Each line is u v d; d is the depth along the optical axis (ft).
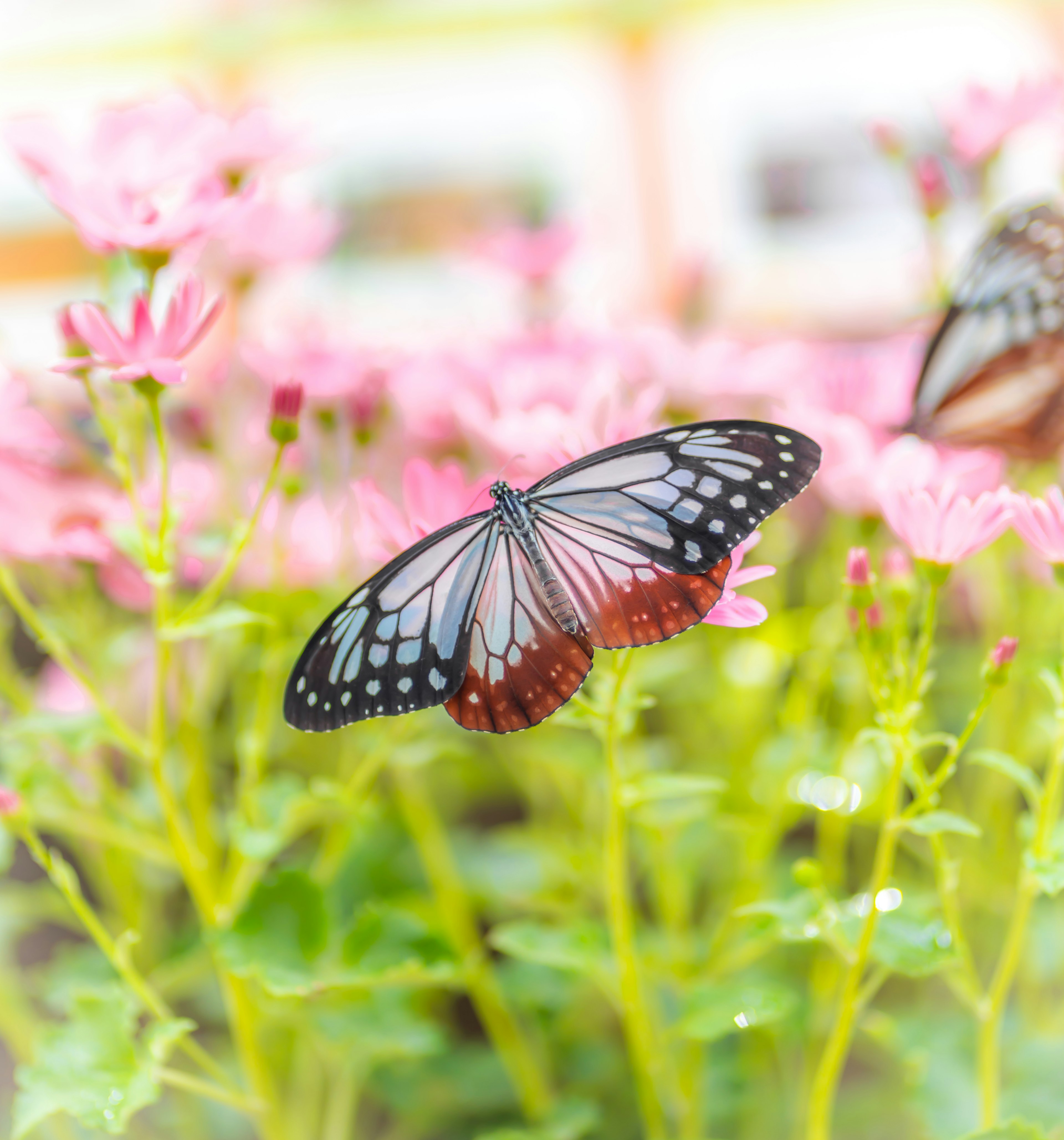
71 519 1.84
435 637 1.72
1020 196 2.18
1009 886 1.95
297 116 2.71
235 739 2.17
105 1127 1.68
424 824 2.00
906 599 1.69
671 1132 1.97
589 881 1.97
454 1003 2.24
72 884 1.73
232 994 1.81
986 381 1.81
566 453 1.75
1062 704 1.67
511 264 2.17
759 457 1.67
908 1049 1.85
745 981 1.88
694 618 1.68
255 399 2.00
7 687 1.89
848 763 1.90
